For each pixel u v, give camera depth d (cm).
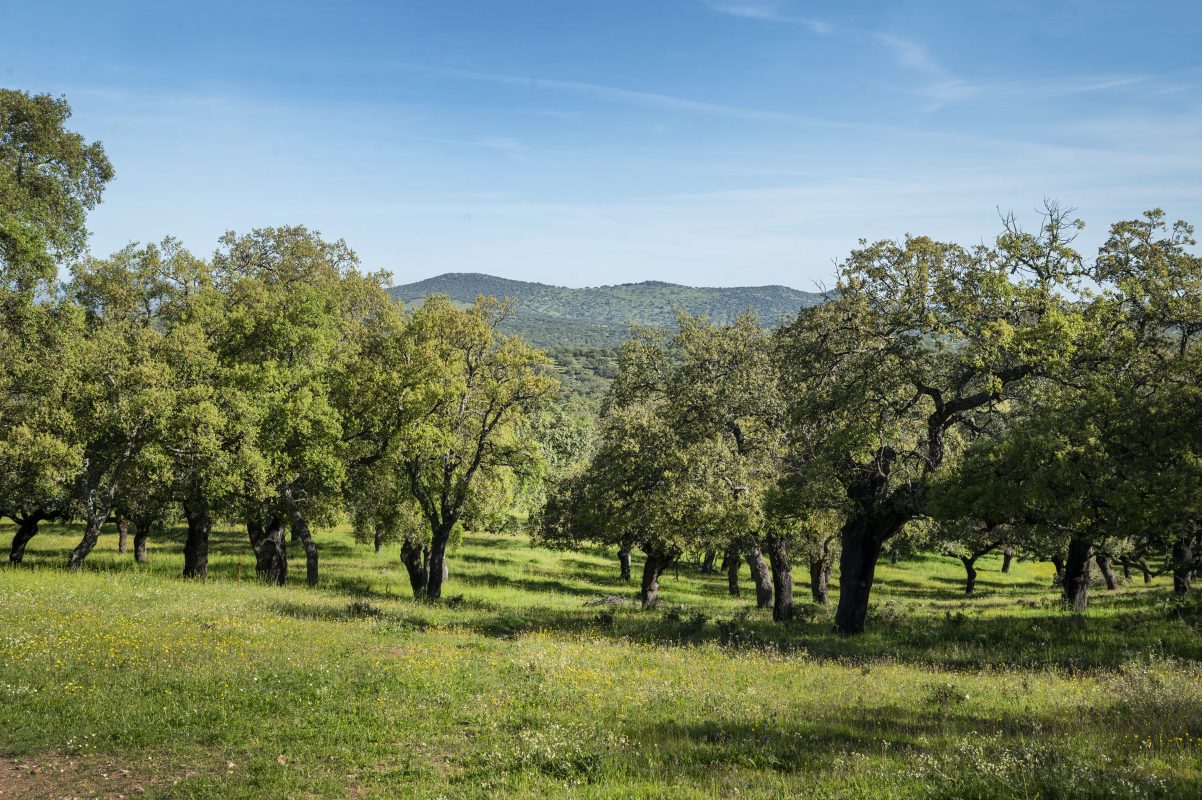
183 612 2162
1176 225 2236
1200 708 1152
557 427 8138
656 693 1377
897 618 2925
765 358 3341
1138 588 4384
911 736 1093
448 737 1095
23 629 1717
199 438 3058
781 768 934
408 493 3728
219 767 967
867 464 2514
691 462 3038
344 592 3400
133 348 3281
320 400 3350
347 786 905
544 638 2184
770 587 3622
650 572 3966
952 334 2308
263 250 4272
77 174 3450
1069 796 745
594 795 828
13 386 3219
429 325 3319
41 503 3709
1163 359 2114
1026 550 4631
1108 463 1841
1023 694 1399
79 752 1009
